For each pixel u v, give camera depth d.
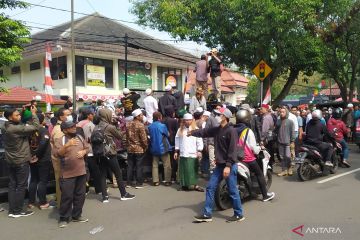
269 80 16.56
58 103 20.44
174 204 7.59
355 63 22.06
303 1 13.88
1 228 6.32
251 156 7.48
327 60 22.64
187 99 13.53
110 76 26.11
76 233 6.01
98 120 7.99
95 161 8.20
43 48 24.69
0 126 8.52
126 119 9.80
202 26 15.66
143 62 27.77
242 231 5.84
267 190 7.92
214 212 6.95
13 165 6.84
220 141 6.35
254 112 11.92
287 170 10.34
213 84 13.61
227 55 16.25
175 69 30.28
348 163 12.27
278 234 5.66
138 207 7.41
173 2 15.70
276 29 14.38
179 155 9.02
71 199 6.41
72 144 6.39
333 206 7.11
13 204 6.91
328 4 16.38
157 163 9.41
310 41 15.34
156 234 5.83
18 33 13.20
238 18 14.63
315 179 9.75
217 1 14.43
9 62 13.32
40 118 8.80
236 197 6.34
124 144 9.36
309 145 9.91
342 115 17.41
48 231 6.14
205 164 10.19
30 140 7.27
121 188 7.98
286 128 10.23
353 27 19.48
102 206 7.53
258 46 14.98
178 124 9.65
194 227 6.11
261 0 13.64
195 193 8.55
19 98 19.14
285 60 16.59
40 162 7.35
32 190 7.48
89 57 24.94
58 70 25.22
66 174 6.38
